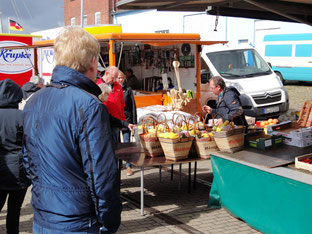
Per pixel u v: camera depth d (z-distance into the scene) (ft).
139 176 21.11
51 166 6.40
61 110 6.40
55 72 6.73
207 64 35.63
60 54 6.70
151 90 33.17
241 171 13.66
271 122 20.10
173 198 17.28
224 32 65.92
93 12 95.20
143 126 16.42
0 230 14.07
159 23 75.92
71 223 6.37
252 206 13.26
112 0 88.48
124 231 13.69
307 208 11.06
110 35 23.48
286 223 11.84
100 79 18.74
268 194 12.48
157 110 26.48
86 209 6.47
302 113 17.26
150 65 33.55
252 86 33.76
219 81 17.12
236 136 14.55
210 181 19.84
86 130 6.25
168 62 31.32
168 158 15.30
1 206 11.61
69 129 6.33
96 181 6.18
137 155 16.10
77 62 6.69
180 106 26.71
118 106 17.97
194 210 15.71
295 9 15.34
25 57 46.16
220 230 13.67
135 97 28.50
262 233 13.26
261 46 63.52
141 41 24.40
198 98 28.09
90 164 6.21
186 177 20.72
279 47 60.59
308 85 61.36
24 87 28.91
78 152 6.40
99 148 6.23
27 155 7.47
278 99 34.14
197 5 16.69
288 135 15.31
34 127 6.65
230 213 14.93
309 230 11.07
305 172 11.87
